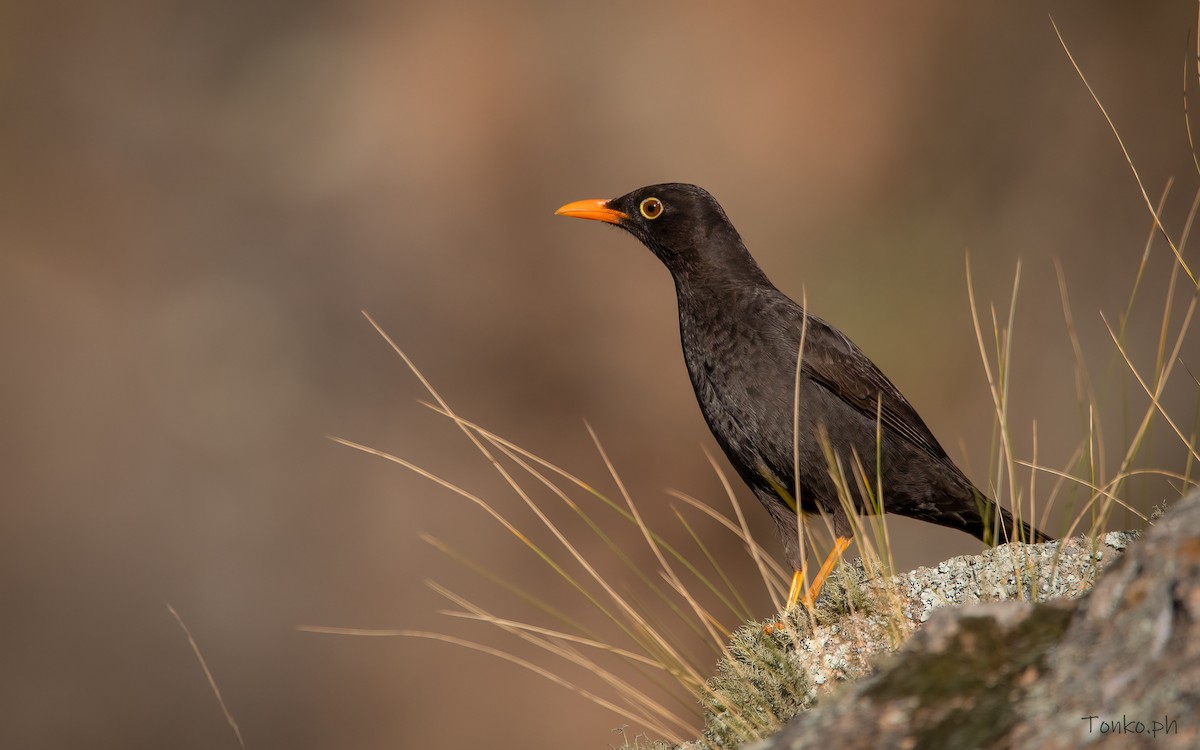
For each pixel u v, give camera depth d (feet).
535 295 66.33
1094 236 63.57
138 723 59.72
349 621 60.03
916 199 66.69
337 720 57.52
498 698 55.57
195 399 66.18
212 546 62.75
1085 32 68.13
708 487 60.75
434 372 65.57
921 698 9.14
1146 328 57.52
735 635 15.52
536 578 58.90
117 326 67.82
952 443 54.44
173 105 71.87
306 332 67.41
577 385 64.39
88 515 63.93
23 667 60.75
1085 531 17.60
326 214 69.05
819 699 13.73
